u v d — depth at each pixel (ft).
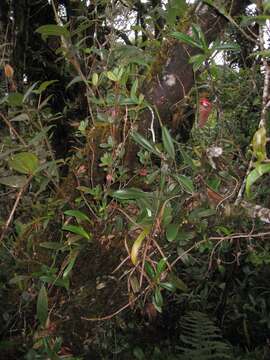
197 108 5.78
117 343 7.15
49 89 9.86
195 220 5.42
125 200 5.50
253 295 8.54
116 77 5.21
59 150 9.79
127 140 5.78
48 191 7.76
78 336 6.11
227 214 5.43
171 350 7.57
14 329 6.48
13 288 6.47
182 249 5.70
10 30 10.00
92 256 5.80
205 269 7.80
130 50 6.14
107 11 6.65
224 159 5.89
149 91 5.87
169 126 6.04
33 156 4.92
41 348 5.82
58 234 6.09
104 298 6.00
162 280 5.46
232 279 8.51
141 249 5.47
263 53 4.30
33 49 9.82
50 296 6.03
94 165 5.90
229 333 8.60
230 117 9.46
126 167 5.86
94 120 5.96
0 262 6.95
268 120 6.23
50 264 6.05
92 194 5.52
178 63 5.82
